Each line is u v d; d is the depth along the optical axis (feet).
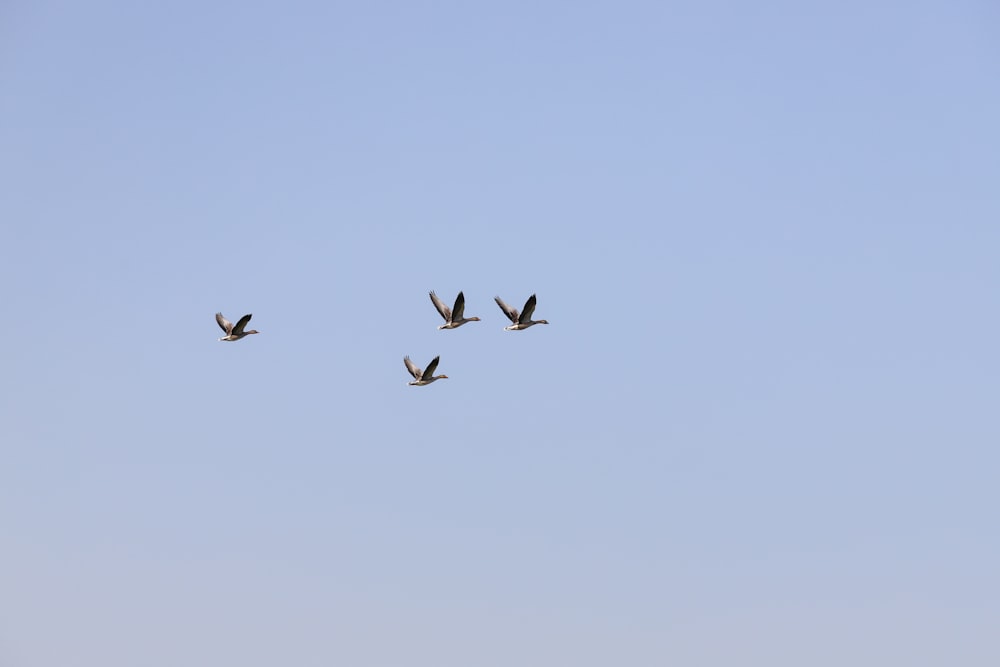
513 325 526.16
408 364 535.60
